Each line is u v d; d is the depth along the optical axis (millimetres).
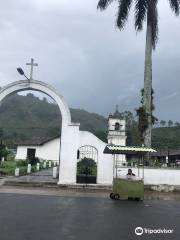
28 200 16672
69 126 24766
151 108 26812
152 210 15008
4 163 39625
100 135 71812
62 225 10875
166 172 24266
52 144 69125
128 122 71562
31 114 149125
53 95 24906
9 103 151750
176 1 28094
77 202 16703
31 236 9234
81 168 27844
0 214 12484
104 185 23922
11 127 128125
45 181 24891
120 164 25406
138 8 27844
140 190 18859
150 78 27188
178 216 13586
